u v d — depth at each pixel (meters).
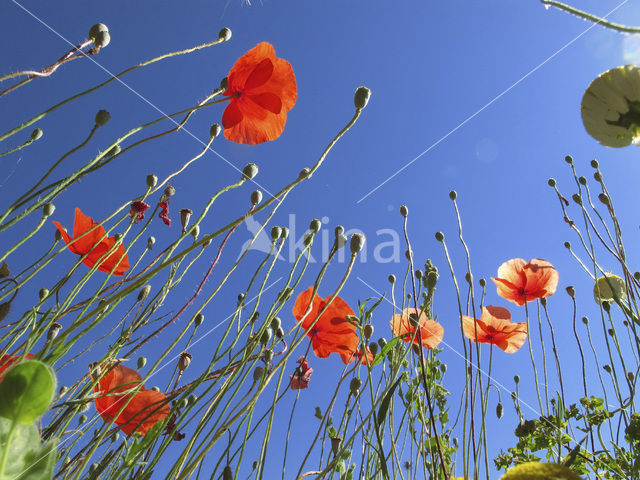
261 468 0.35
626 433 0.40
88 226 0.40
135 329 0.34
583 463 0.42
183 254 0.24
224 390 0.32
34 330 0.26
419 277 0.56
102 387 0.32
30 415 0.10
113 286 0.32
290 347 0.34
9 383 0.10
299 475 0.38
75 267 0.32
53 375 0.10
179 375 0.40
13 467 0.10
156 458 0.28
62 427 0.29
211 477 0.33
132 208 0.38
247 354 0.33
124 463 0.26
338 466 0.38
